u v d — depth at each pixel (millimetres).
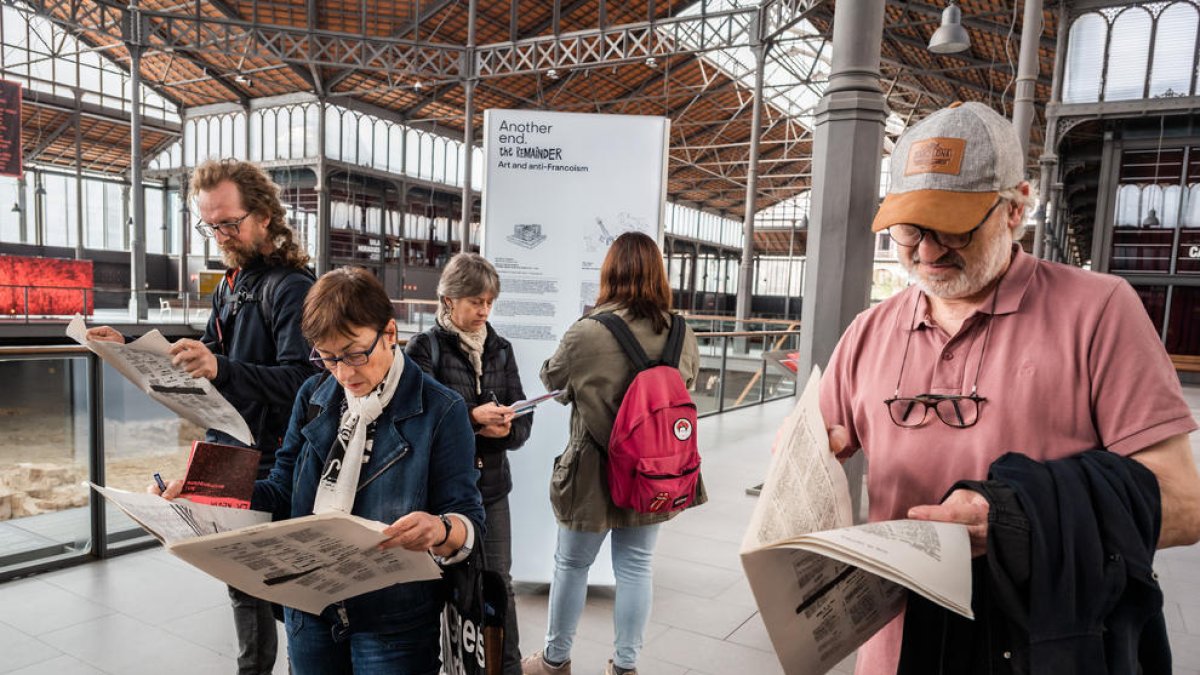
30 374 2998
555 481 2145
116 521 3254
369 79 24453
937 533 825
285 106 25703
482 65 19484
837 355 1310
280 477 1488
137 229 17766
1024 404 994
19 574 2912
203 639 2453
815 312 3445
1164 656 968
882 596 1040
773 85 23328
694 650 2521
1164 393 911
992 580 854
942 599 722
